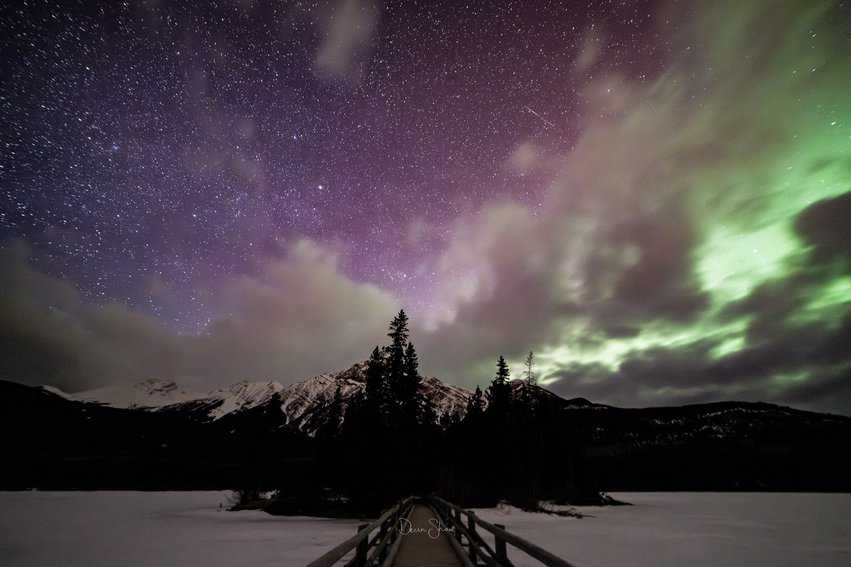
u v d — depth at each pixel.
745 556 22.08
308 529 29.34
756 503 66.19
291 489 44.34
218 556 19.78
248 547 22.12
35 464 114.69
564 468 56.84
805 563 20.72
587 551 21.97
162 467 118.88
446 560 9.84
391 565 8.75
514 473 50.44
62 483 94.88
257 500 47.62
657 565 18.94
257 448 52.56
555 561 3.66
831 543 26.77
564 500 53.50
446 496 45.16
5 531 29.97
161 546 22.98
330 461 40.50
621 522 36.88
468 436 59.28
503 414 56.59
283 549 21.41
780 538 28.80
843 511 50.91
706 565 19.45
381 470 37.72
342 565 14.48
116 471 111.31
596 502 55.94
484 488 47.91
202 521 34.94
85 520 36.25
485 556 8.23
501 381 59.59
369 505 37.06
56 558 20.52
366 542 6.96
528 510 44.16
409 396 43.06
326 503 40.31
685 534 29.73
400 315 43.84
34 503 54.78
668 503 65.44
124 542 24.72
